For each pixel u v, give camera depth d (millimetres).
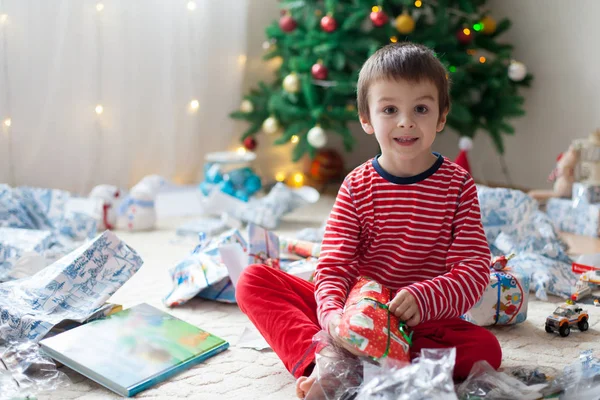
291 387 1253
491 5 3398
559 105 3133
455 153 3586
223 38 3094
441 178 1241
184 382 1264
